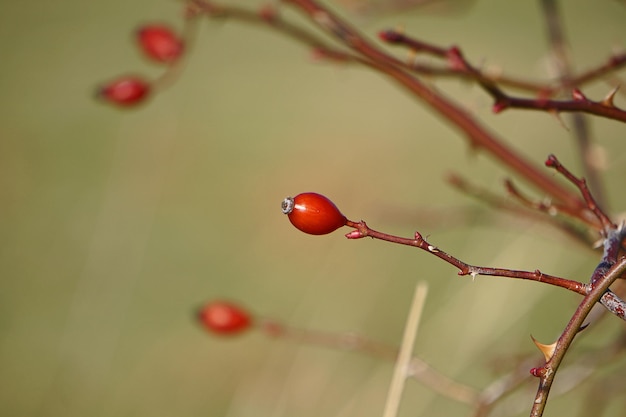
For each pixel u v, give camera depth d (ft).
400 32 2.41
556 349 1.97
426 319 3.09
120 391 3.15
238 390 2.98
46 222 3.72
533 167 2.51
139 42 2.64
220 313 2.63
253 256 3.61
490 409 2.47
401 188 3.78
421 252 3.22
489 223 2.68
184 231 3.73
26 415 3.12
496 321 2.81
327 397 2.90
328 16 2.49
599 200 2.52
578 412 2.70
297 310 3.16
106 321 3.28
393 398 2.42
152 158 4.15
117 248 3.54
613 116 2.25
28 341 3.26
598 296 1.95
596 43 4.19
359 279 3.20
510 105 2.28
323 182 4.10
